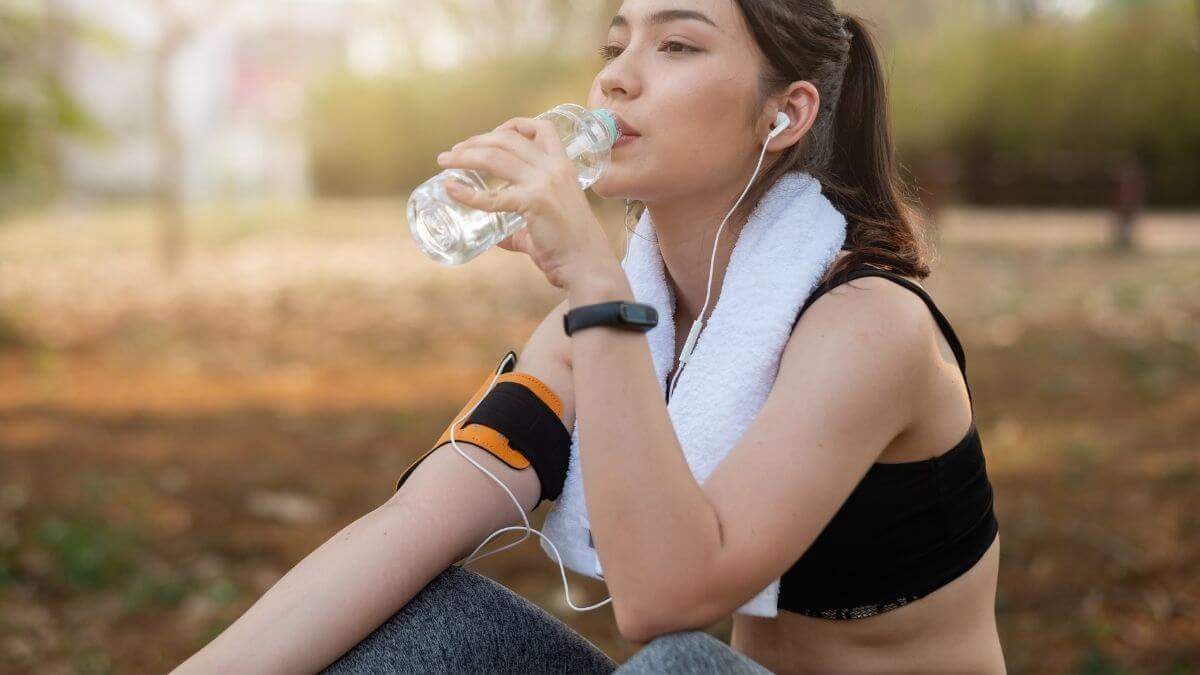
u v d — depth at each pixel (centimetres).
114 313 934
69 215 1980
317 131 2380
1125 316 826
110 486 477
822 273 144
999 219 1566
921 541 144
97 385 677
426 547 145
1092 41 1661
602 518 125
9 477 486
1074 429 536
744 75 146
